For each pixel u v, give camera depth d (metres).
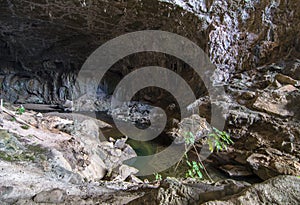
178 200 1.11
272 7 5.86
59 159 2.43
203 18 5.78
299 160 3.35
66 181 1.85
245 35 6.11
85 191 1.48
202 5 5.61
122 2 5.47
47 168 2.02
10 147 2.23
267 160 3.45
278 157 3.47
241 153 3.80
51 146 2.92
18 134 2.93
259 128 4.16
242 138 4.17
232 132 4.29
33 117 4.66
